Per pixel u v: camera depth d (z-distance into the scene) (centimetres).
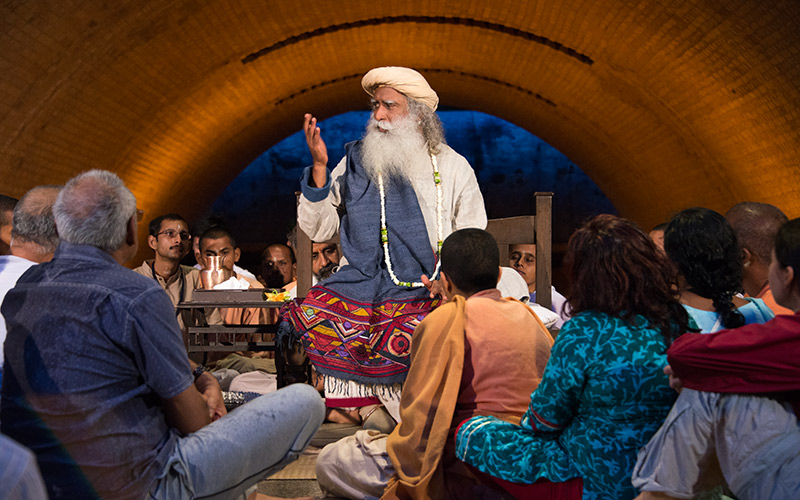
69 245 232
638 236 229
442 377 271
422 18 1107
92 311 219
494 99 1498
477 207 382
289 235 656
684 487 199
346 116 1716
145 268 561
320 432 352
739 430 189
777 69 803
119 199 236
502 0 1010
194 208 1591
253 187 1738
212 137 1374
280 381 404
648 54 991
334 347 343
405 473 275
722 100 949
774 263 206
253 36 1062
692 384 196
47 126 886
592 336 225
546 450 240
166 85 1057
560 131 1510
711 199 1185
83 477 215
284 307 363
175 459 232
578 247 234
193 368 306
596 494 225
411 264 355
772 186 978
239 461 248
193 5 891
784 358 183
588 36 1036
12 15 689
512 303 288
